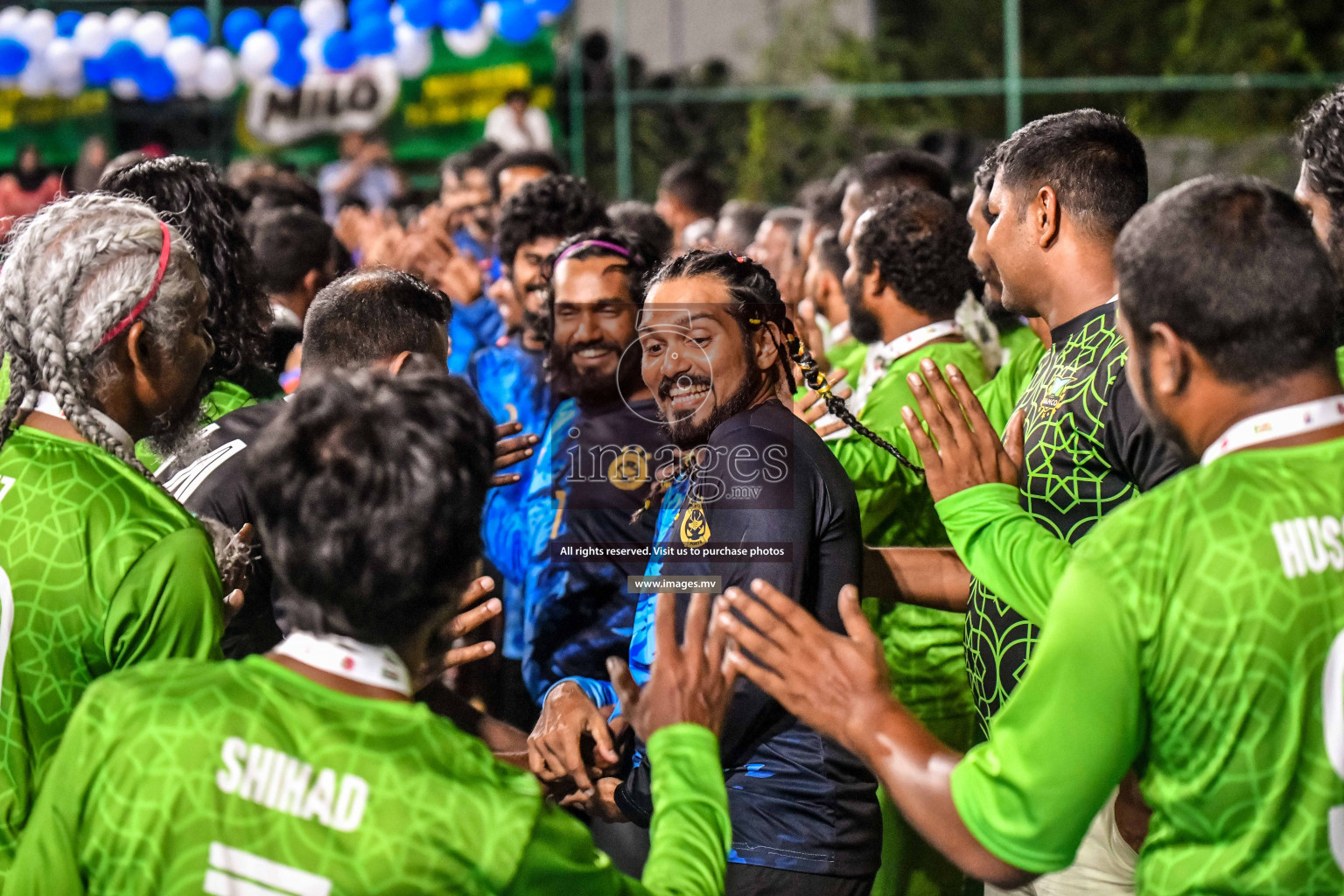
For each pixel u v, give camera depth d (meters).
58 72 8.24
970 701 2.92
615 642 2.36
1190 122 10.19
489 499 2.94
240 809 1.18
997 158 2.25
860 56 11.90
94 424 1.56
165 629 1.49
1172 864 1.33
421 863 1.16
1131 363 1.42
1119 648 1.29
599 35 9.60
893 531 2.87
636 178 9.61
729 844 1.38
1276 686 1.26
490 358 3.32
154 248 1.63
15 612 1.48
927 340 3.13
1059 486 2.01
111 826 1.19
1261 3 12.16
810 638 1.45
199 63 8.22
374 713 1.22
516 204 3.38
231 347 2.37
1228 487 1.31
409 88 8.46
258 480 1.24
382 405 1.26
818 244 4.31
